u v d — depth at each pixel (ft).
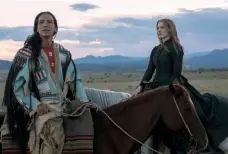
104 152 21.21
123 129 21.52
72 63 21.89
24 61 20.75
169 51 26.45
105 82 217.36
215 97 27.68
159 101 21.71
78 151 20.56
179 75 26.45
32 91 20.90
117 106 21.97
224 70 399.24
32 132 20.58
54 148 20.47
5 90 20.83
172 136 25.67
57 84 21.15
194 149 21.81
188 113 21.50
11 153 20.72
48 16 21.30
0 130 21.39
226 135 26.78
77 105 21.31
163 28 26.73
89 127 20.85
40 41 21.22
